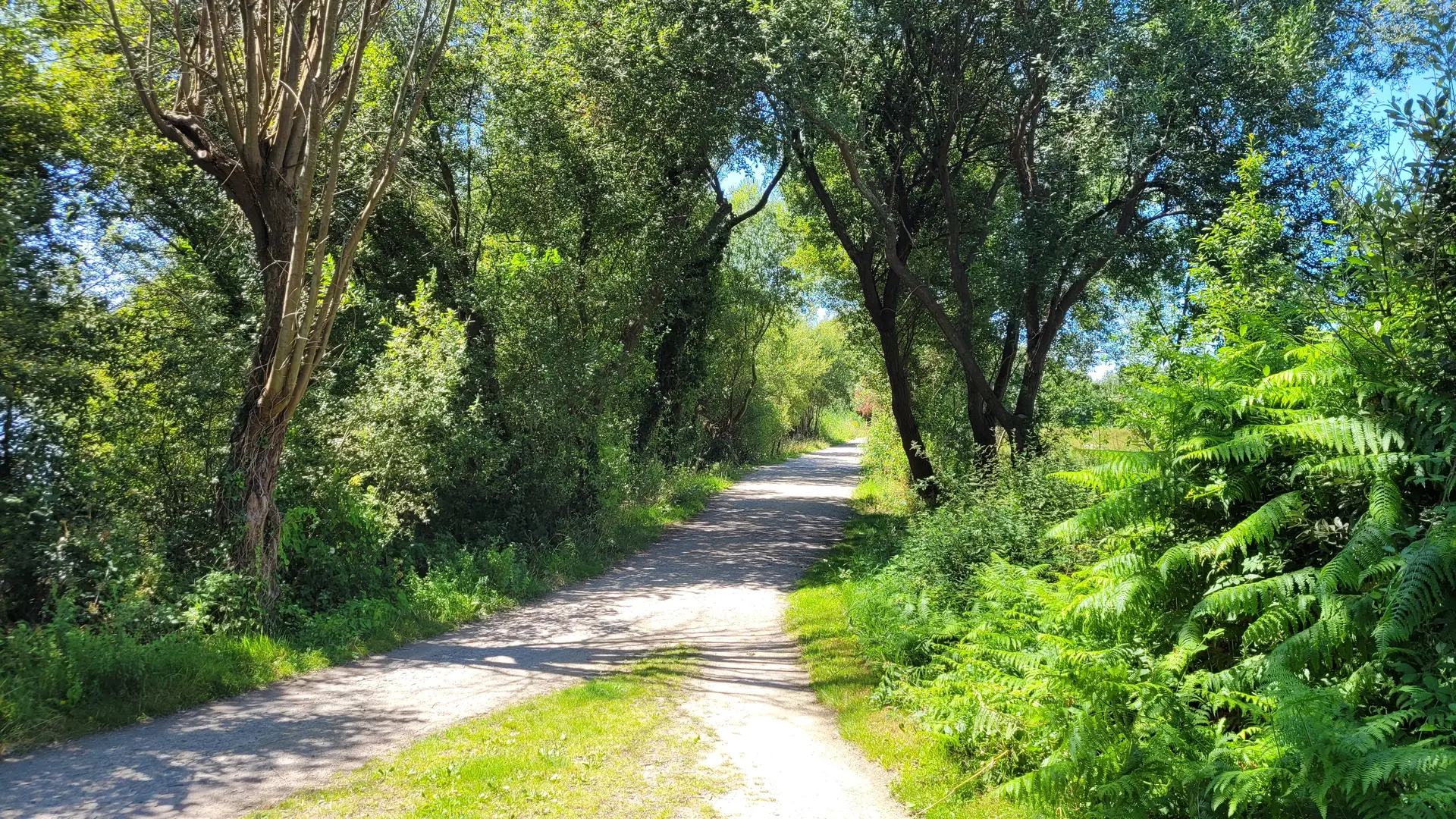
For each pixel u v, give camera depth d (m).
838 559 16.92
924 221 20.89
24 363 9.32
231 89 10.03
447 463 13.65
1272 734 4.17
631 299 18.08
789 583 14.70
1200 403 5.90
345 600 11.24
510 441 16.08
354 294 14.34
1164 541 6.14
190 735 6.51
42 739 6.18
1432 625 4.48
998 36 15.73
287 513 10.77
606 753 6.23
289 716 7.10
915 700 6.74
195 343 11.77
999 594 7.19
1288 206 13.80
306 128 9.48
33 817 4.90
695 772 5.89
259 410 9.74
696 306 25.59
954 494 13.16
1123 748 4.70
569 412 16.73
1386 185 5.21
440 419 13.22
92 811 5.00
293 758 6.02
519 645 10.20
